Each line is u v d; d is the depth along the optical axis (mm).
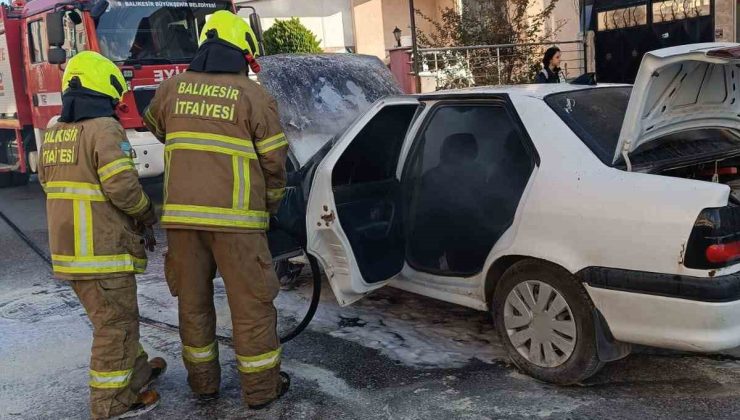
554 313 3641
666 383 3715
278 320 4945
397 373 4020
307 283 5750
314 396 3799
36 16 9656
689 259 3127
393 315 4953
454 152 4289
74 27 8477
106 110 3539
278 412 3648
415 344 4418
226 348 4520
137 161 8227
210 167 3422
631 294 3297
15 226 9062
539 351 3746
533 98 3961
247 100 3451
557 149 3705
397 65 12641
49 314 5465
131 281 3584
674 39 10945
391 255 4461
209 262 3611
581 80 4551
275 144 3512
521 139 3883
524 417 3422
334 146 4250
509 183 3957
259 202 3539
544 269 3650
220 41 3521
